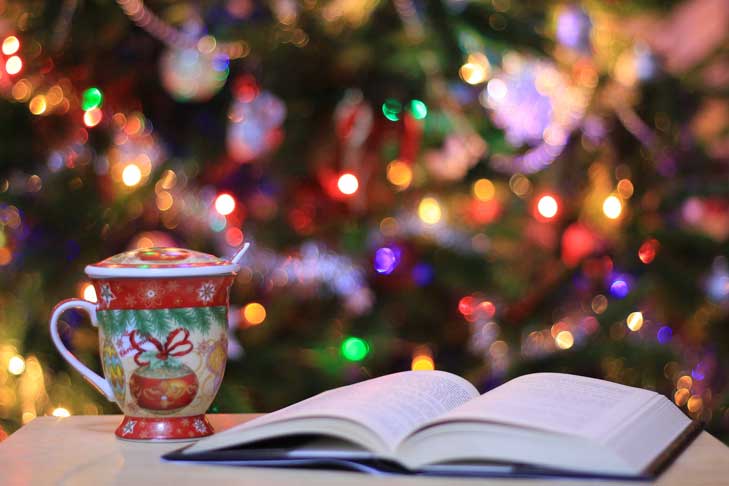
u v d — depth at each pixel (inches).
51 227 88.8
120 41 91.0
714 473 48.3
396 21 86.8
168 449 51.8
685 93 90.7
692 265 92.6
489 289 94.6
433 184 93.9
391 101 88.7
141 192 88.4
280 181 92.0
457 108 89.1
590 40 86.3
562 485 46.9
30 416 82.8
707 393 90.8
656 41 95.5
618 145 95.3
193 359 52.9
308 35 86.0
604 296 94.6
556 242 95.3
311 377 89.3
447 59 83.6
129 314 52.6
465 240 94.3
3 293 87.1
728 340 92.4
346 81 89.6
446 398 52.5
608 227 93.1
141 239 89.4
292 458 48.7
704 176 94.1
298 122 90.8
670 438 50.9
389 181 93.7
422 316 99.0
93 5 85.5
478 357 97.3
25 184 88.8
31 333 84.1
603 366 91.2
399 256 93.1
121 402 53.3
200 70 82.5
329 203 96.0
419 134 90.2
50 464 49.9
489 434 47.6
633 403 51.4
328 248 92.7
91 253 88.6
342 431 48.7
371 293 95.3
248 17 88.2
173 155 94.6
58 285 86.2
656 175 94.1
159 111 95.3
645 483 46.9
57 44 85.2
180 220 91.7
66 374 83.7
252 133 87.0
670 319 92.8
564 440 47.3
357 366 89.5
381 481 47.4
